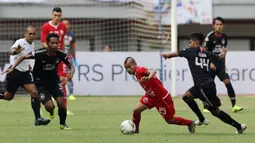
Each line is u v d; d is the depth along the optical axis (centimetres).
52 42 3369
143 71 3134
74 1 7606
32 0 7506
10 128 3578
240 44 8238
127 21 7450
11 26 7575
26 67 3912
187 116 4331
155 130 3469
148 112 4625
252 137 3130
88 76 6569
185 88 6569
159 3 7188
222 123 3850
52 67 3450
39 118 3647
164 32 7194
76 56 6556
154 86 3169
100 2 7538
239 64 6619
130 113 4550
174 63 6184
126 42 7481
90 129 3522
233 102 4684
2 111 4753
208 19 7231
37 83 3488
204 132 3369
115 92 6581
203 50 3331
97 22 7606
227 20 8019
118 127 3638
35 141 2959
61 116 3506
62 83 4291
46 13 7606
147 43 7306
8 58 7550
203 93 3284
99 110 4806
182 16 7225
